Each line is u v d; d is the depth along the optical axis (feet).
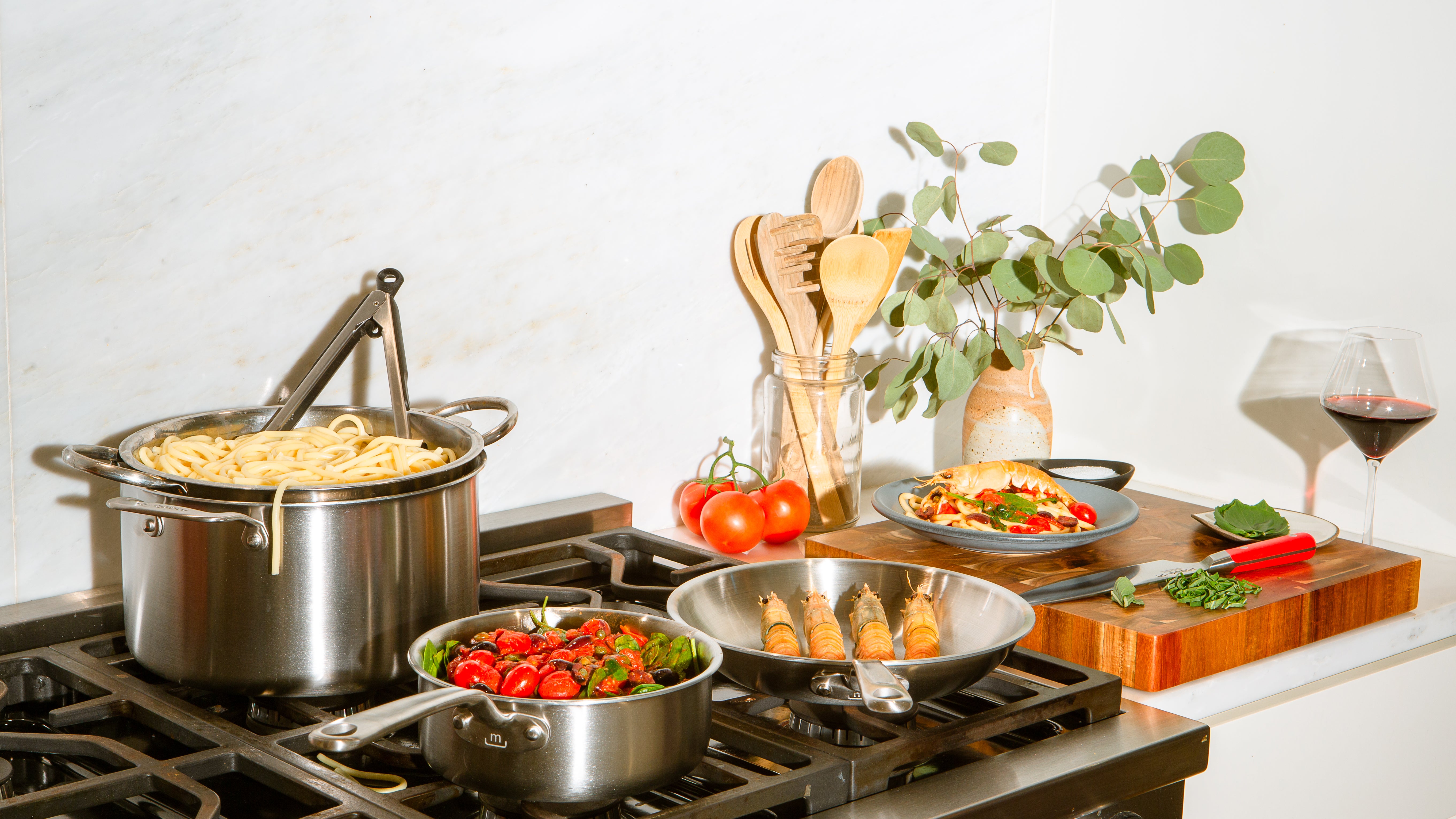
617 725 2.34
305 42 3.75
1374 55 4.78
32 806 2.35
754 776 2.62
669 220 4.73
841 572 3.48
